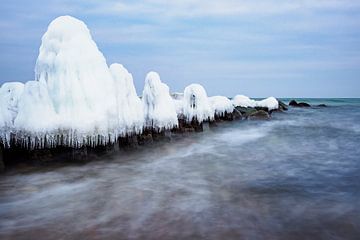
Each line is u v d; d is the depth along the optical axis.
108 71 6.97
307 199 4.84
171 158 8.13
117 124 6.91
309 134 12.84
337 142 10.93
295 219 4.04
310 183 5.82
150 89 9.39
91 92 6.39
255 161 7.91
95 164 7.09
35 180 5.88
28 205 4.66
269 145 10.27
